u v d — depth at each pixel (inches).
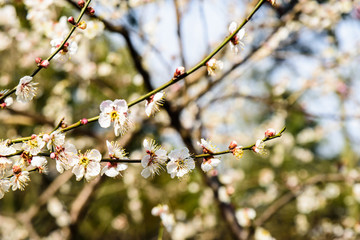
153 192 196.1
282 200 160.4
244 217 115.3
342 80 174.4
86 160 47.7
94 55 164.1
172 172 49.3
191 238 230.8
